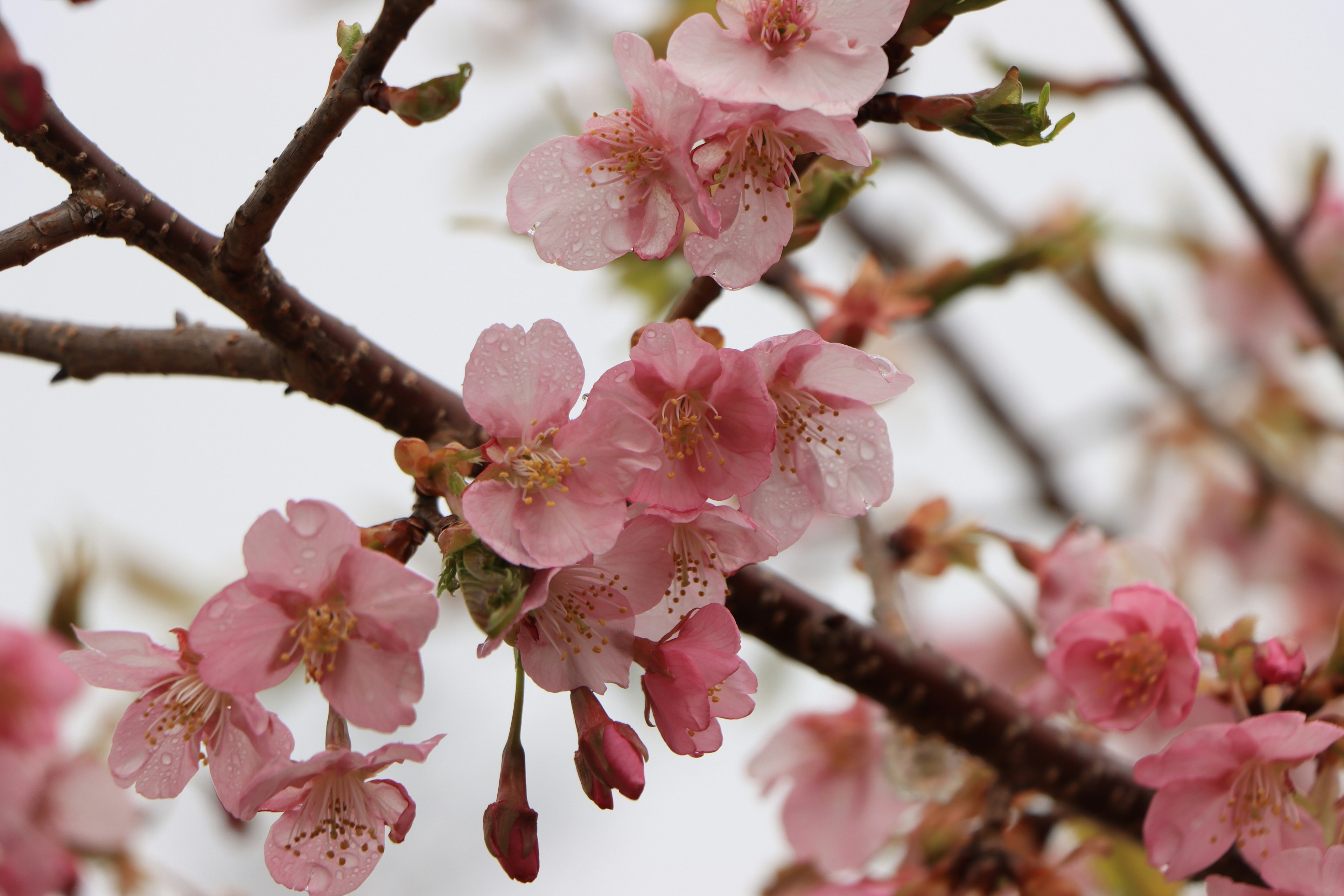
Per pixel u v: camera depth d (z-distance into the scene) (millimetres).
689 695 777
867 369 799
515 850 780
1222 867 830
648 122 791
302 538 770
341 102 777
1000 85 786
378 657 772
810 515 803
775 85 782
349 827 786
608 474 776
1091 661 837
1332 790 821
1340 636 828
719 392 786
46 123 789
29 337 839
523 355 779
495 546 766
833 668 857
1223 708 842
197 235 804
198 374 834
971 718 861
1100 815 869
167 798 792
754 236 791
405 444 783
